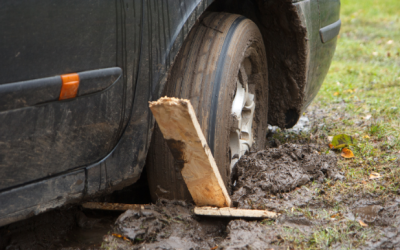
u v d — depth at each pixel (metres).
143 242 1.80
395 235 1.83
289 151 2.59
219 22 2.27
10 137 1.47
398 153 2.79
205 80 2.08
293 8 2.55
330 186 2.35
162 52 1.85
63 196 1.72
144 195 2.62
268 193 2.24
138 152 1.92
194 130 1.75
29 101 1.48
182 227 1.92
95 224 2.26
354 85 5.17
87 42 1.59
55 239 2.13
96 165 1.78
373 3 13.17
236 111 2.44
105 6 1.62
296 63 2.87
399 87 4.83
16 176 1.55
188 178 1.96
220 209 2.00
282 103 3.10
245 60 2.58
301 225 1.94
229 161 2.32
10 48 1.41
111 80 1.69
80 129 1.66
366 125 3.52
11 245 2.02
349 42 8.13
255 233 1.86
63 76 1.54
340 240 1.81
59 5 1.50
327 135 3.40
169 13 1.84
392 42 7.88
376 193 2.23
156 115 1.75
